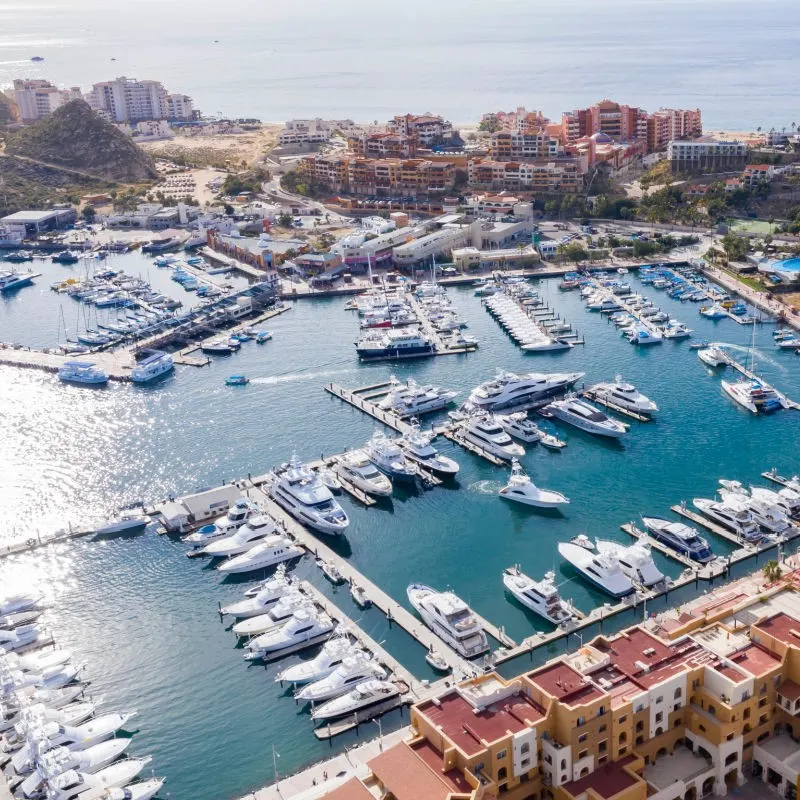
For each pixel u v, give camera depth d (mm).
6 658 137500
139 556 171750
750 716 114000
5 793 115438
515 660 139000
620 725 110000
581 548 164125
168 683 138000
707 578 155625
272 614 148875
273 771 120812
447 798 97812
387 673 136000
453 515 181000
